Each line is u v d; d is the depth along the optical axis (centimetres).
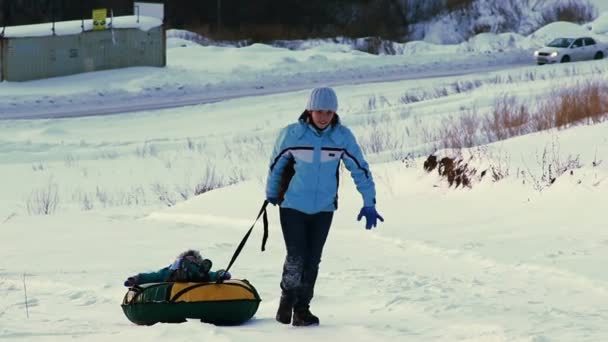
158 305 1941
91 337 1817
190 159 7119
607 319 1936
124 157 7306
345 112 9031
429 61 13925
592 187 3675
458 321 1931
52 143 7931
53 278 2836
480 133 6506
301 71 12662
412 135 7150
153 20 12606
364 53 15238
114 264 3158
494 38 17125
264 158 7019
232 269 2928
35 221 4481
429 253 3133
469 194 4097
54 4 18912
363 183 1952
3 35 11394
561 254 2864
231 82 11800
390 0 19975
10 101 10312
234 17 19388
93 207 5425
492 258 2898
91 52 12031
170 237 3825
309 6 19700
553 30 17525
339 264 2944
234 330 1866
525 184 3944
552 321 1906
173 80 11675
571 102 6247
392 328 1873
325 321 1997
